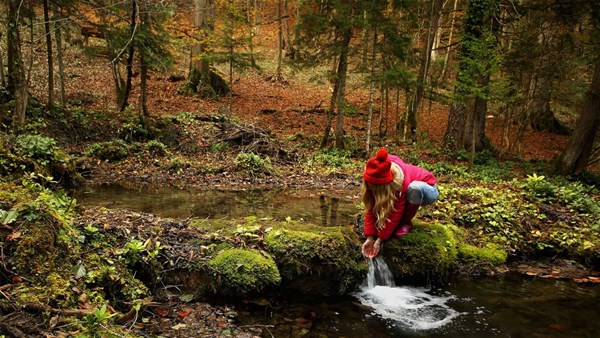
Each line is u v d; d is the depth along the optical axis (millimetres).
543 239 5480
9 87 10328
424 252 4551
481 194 6617
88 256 3477
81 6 12461
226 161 10594
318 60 12789
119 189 7906
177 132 12109
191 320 3383
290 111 18234
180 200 7246
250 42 16219
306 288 4164
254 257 3943
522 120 16641
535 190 7082
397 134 16250
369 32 12859
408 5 11750
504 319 3861
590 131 12289
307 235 4312
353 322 3672
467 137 14156
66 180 7824
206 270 3816
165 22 12781
